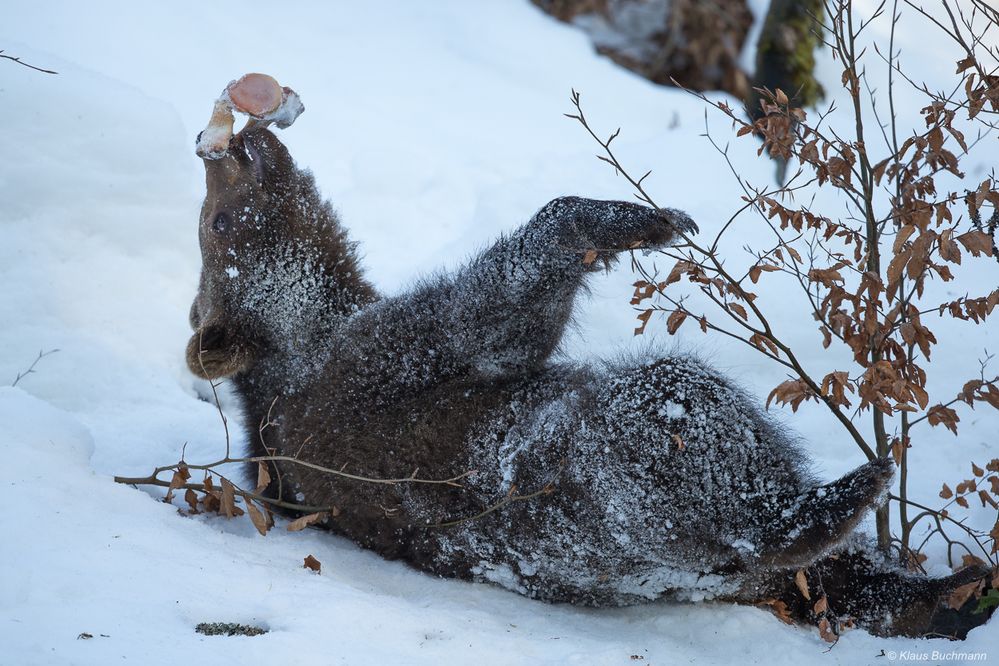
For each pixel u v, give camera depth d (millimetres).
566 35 25844
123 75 20766
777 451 9375
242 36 23234
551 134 21453
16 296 14539
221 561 9117
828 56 21000
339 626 8164
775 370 14141
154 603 8016
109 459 12461
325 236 11523
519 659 8281
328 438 10648
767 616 9609
